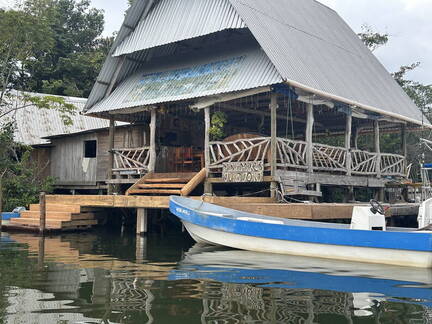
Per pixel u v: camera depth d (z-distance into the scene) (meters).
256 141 13.61
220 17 14.23
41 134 23.59
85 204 14.31
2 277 7.32
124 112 16.02
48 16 21.50
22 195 17.92
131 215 16.34
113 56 16.62
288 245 9.56
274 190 12.45
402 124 18.86
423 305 5.70
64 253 9.95
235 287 6.57
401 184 16.80
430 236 8.02
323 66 15.07
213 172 13.95
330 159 14.50
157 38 15.62
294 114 17.70
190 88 14.42
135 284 6.78
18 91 24.03
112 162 16.78
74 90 32.09
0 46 20.16
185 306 5.57
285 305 5.64
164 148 17.22
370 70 18.92
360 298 6.01
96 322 4.95
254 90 12.85
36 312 5.34
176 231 15.07
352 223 9.52
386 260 8.48
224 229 10.18
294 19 17.12
